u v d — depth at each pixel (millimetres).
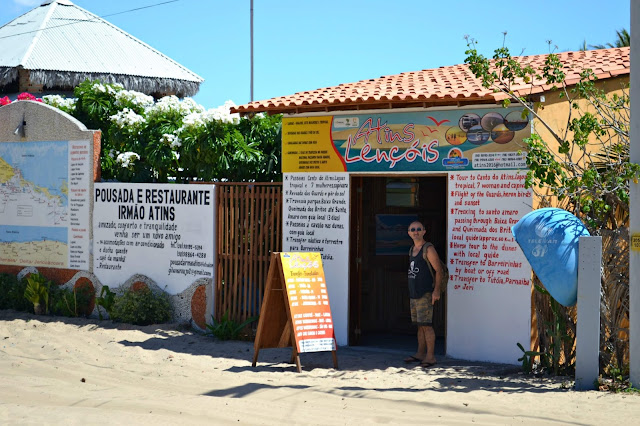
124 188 12867
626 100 9516
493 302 9789
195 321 12133
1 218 14438
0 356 10180
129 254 12844
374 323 12547
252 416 6977
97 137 13328
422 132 10336
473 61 9438
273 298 9570
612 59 12078
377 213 12570
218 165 12906
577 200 8867
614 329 8430
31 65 20438
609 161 9445
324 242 11156
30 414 7062
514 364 9617
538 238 8273
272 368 9523
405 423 6684
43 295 13547
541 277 8266
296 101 11062
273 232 11672
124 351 10492
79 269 13438
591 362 8016
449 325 10125
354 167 10883
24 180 14117
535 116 9461
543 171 8586
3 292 14086
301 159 11312
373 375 9062
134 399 7691
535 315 9484
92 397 7820
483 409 7141
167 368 9477
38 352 10453
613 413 6898
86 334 11789
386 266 12562
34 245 14000
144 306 12320
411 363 9812
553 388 8133
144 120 14172
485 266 9852
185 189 12258
